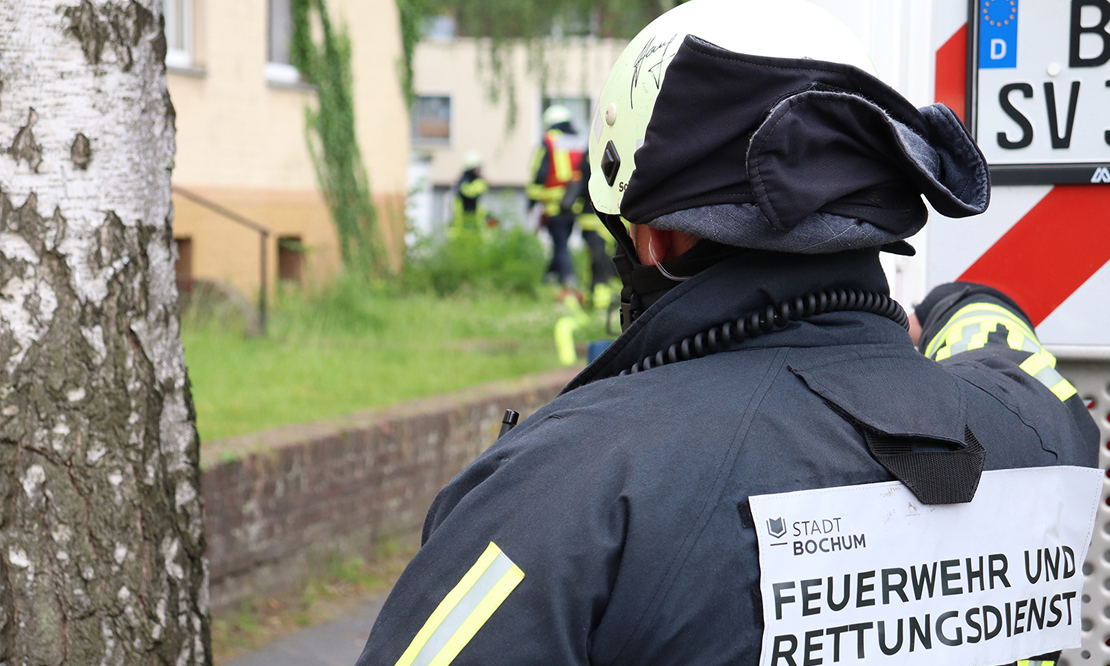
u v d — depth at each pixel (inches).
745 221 43.0
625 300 53.0
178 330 97.6
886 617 43.1
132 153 92.5
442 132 1310.3
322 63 487.8
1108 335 77.5
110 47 90.7
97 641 90.4
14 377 88.8
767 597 41.0
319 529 197.6
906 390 46.2
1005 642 46.1
